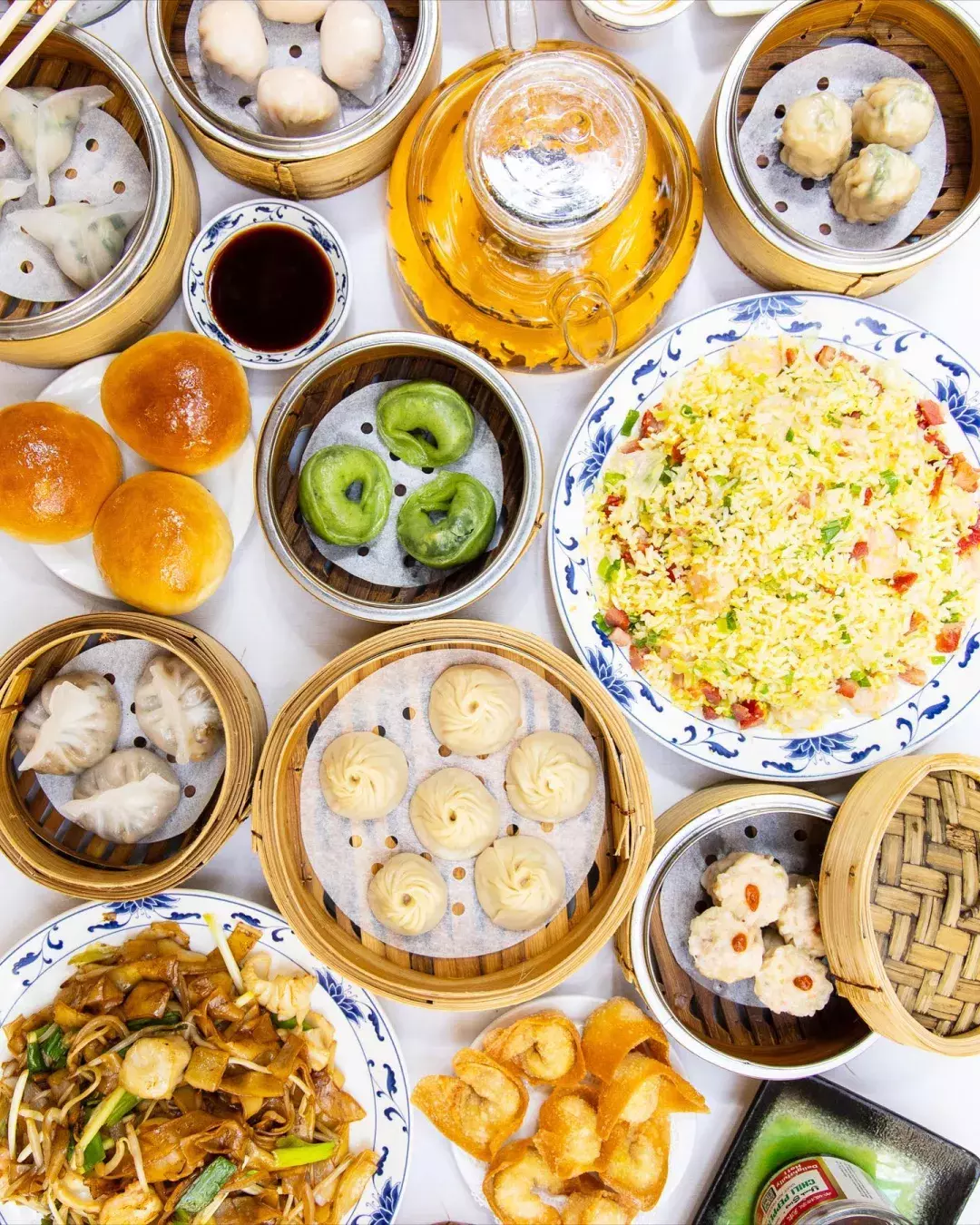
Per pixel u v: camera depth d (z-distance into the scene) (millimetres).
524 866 600
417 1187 652
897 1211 616
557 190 546
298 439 617
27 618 643
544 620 652
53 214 583
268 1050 606
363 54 578
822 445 601
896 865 565
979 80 585
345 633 648
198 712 599
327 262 626
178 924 610
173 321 643
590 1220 606
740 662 606
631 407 612
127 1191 575
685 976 618
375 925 615
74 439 582
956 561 614
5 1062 607
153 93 639
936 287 651
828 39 606
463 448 603
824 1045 595
